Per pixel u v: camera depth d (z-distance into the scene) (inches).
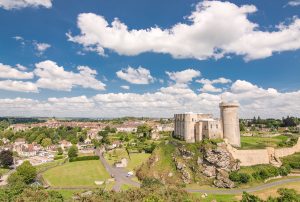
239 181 5012.3
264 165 5580.7
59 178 6220.5
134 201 2815.0
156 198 2792.8
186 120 6422.2
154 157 6190.9
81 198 3088.1
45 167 7854.3
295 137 7598.4
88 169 7042.3
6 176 7145.7
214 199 4274.1
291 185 4781.0
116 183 5605.3
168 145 6382.9
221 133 5994.1
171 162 5880.9
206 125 5964.6
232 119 5979.3
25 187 3944.4
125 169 6983.3
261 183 5017.2
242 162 5546.3
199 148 5723.4
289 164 5644.7
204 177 5319.9
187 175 5369.1
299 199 3408.0
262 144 6574.8
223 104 6028.5
